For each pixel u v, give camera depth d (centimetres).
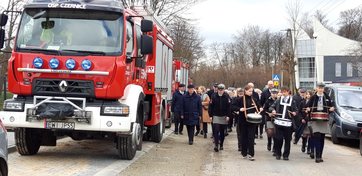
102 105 960
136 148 1095
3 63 1806
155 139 1485
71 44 971
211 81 7894
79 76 958
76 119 948
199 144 1525
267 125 1317
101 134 1032
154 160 1110
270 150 1417
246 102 1204
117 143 1052
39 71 955
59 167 941
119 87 964
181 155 1230
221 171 1012
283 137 1230
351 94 1803
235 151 1373
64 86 955
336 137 1717
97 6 985
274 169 1064
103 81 959
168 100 1730
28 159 1028
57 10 991
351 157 1343
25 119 953
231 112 1320
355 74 7344
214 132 1355
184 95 1514
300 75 8144
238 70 8388
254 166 1100
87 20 988
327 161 1229
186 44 4650
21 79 965
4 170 592
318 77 7731
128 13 1067
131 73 1058
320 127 1191
